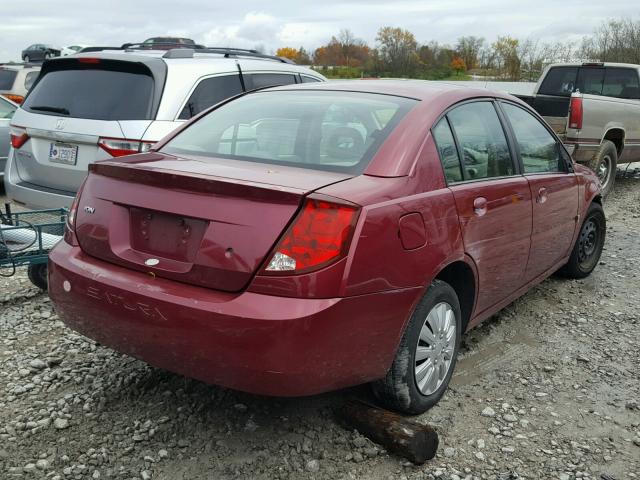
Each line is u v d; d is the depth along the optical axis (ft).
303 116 11.84
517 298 15.76
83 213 10.73
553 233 15.69
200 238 9.34
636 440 10.93
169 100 18.57
